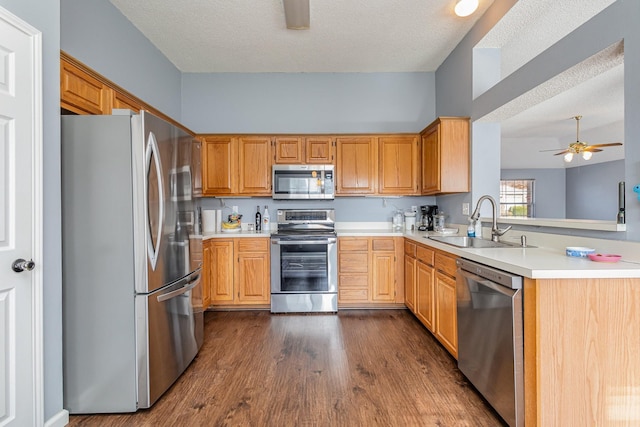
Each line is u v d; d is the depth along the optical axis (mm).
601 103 4805
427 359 2375
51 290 1637
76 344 1794
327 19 2836
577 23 2594
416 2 2596
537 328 1418
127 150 1779
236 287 3486
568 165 7953
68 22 2145
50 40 1639
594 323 1419
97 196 1781
